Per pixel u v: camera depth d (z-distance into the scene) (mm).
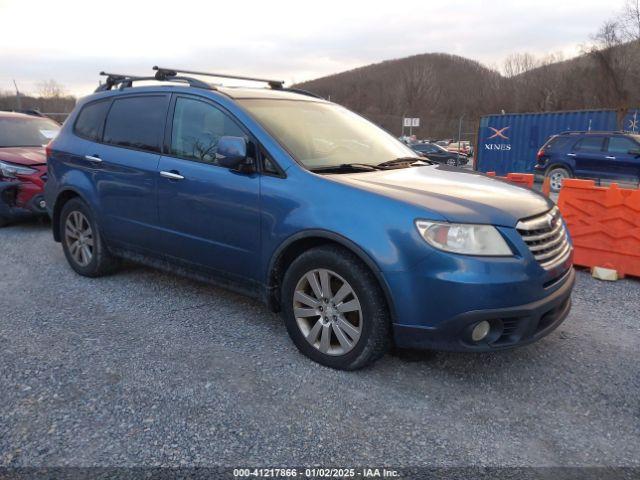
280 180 3375
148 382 3053
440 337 2859
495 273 2793
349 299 3131
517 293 2834
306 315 3330
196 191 3777
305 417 2732
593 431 2688
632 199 5176
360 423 2695
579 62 56469
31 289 4684
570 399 2988
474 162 21906
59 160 5043
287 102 4105
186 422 2666
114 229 4559
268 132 3531
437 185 3320
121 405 2809
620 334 3902
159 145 4156
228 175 3615
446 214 2855
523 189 3586
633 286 5117
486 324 2855
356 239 2975
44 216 7594
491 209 2965
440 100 94875
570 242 3562
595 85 40375
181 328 3846
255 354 3438
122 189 4379
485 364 3379
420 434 2617
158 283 4867
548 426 2723
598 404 2939
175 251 4082
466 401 2936
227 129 3729
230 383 3057
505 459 2445
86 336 3680
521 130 20172
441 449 2508
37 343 3553
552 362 3436
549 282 3088
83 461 2361
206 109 3895
